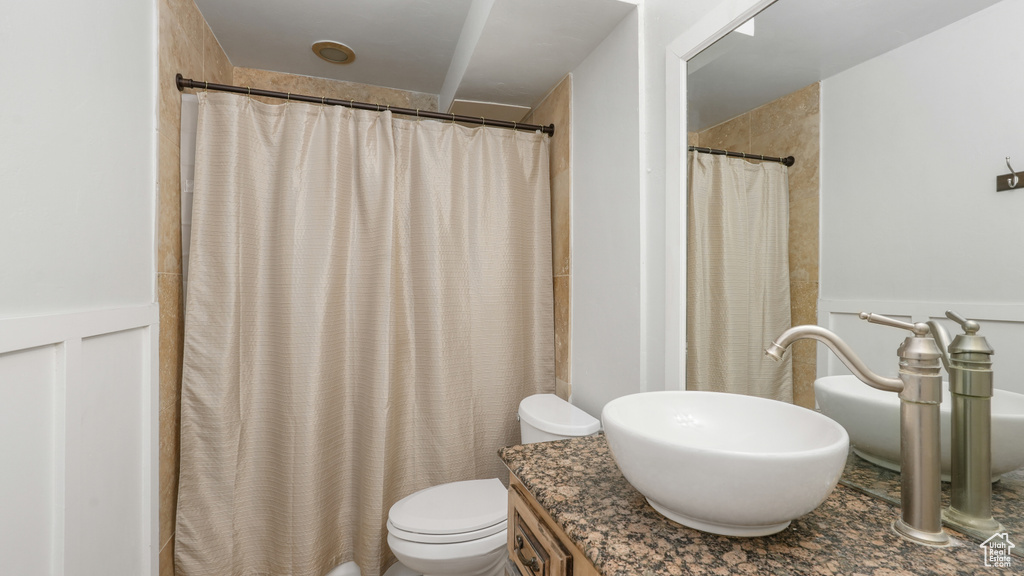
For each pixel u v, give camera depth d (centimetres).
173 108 159
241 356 168
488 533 148
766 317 104
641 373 143
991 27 67
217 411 162
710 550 68
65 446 100
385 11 188
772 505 64
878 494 84
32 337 90
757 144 105
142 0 138
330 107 179
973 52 69
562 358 202
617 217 158
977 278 69
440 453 189
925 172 75
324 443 175
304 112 175
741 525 69
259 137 172
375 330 181
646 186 143
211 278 162
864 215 85
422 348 192
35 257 92
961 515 71
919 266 77
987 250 68
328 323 176
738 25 109
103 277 117
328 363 176
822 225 92
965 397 70
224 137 164
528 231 209
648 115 142
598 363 171
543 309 210
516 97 221
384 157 184
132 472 133
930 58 74
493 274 200
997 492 67
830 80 90
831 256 91
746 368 108
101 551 117
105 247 118
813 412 83
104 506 118
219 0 180
